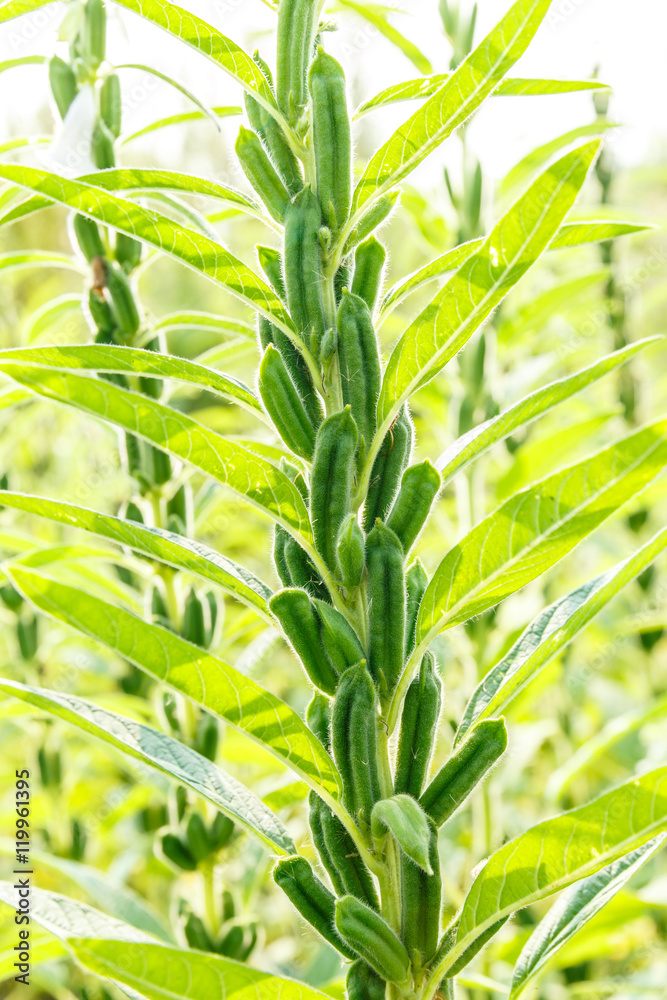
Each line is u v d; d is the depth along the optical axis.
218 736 0.63
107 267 0.61
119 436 0.63
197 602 0.63
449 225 0.85
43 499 0.47
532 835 0.45
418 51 0.74
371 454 0.47
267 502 0.47
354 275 0.48
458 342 0.47
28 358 0.48
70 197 0.47
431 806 0.47
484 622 0.76
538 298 0.89
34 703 0.48
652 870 0.89
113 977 0.44
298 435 0.47
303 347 0.47
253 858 0.72
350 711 0.46
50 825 0.90
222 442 0.46
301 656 0.47
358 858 0.47
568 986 0.86
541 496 0.45
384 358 0.50
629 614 1.08
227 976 0.44
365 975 0.47
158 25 0.47
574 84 0.50
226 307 1.85
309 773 0.46
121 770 1.05
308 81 0.47
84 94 0.60
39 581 0.46
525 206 0.45
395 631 0.47
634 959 0.87
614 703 1.12
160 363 0.48
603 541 1.06
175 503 0.65
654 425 0.44
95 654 0.98
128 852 0.95
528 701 0.89
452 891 0.79
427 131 0.47
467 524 0.81
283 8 0.48
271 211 0.48
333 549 0.47
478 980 0.57
